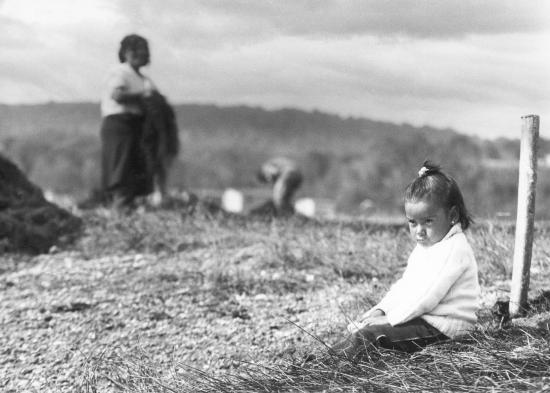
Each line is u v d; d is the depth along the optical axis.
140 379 4.58
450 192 4.10
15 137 135.12
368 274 6.61
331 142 177.00
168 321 5.82
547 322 4.33
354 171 75.81
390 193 69.19
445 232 4.16
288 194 13.70
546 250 6.30
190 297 6.34
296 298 6.17
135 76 10.35
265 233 8.64
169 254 7.95
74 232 8.75
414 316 4.06
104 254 8.10
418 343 4.06
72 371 5.01
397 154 73.81
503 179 59.94
